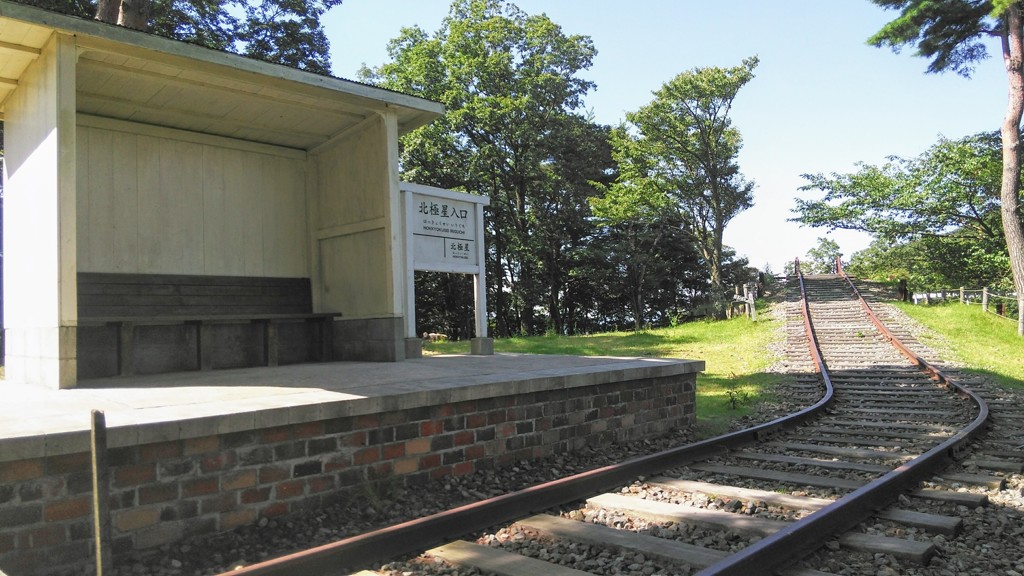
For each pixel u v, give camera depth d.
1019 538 4.46
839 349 17.25
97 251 8.54
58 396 5.67
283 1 19.75
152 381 6.95
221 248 9.64
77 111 8.52
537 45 34.00
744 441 7.55
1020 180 27.67
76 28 6.48
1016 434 7.97
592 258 36.62
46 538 3.94
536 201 36.59
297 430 5.03
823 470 6.44
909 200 29.55
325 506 5.15
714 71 29.80
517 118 32.88
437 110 9.41
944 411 9.50
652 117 31.12
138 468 4.28
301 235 10.49
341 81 8.39
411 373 7.36
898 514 4.84
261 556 4.36
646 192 31.91
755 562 3.71
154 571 4.09
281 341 9.78
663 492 5.60
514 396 6.55
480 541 4.49
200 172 9.55
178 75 7.78
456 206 10.98
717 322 25.48
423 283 35.94
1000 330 19.62
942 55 24.73
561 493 5.25
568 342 21.53
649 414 8.12
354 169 9.75
